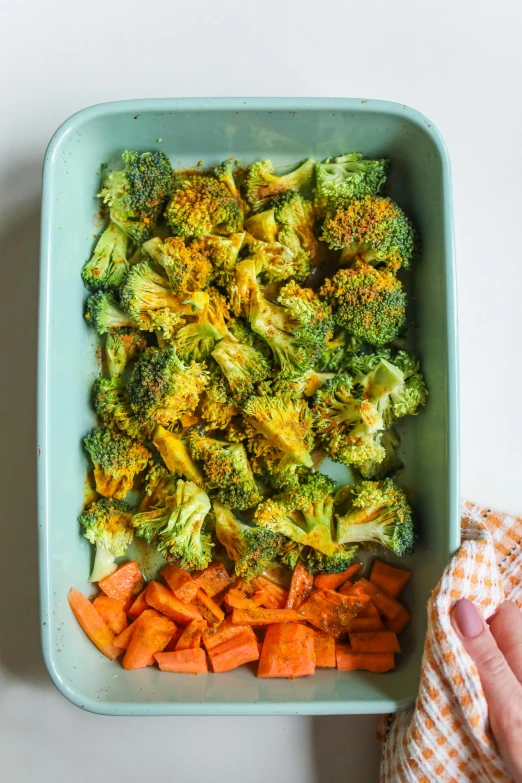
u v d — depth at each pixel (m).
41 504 0.53
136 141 0.55
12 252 0.59
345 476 0.58
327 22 0.59
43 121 0.59
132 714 0.52
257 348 0.56
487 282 0.59
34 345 0.59
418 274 0.56
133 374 0.55
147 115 0.53
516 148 0.59
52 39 0.59
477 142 0.59
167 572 0.57
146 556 0.58
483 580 0.53
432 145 0.53
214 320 0.55
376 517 0.56
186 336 0.55
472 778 0.52
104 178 0.56
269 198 0.57
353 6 0.59
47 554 0.53
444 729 0.51
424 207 0.55
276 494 0.57
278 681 0.55
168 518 0.56
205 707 0.52
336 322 0.56
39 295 0.53
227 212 0.55
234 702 0.52
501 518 0.59
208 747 0.59
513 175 0.59
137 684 0.55
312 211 0.57
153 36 0.59
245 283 0.55
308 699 0.53
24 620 0.59
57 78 0.59
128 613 0.57
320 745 0.59
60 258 0.54
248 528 0.56
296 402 0.56
